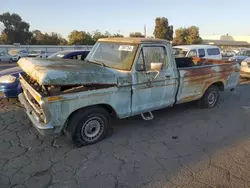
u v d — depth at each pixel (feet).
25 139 12.83
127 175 9.75
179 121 16.24
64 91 10.68
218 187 9.09
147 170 10.15
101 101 11.77
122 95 12.53
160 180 9.45
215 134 14.12
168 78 14.46
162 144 12.67
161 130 14.60
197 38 179.22
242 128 15.14
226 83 19.58
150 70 13.50
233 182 9.40
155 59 13.84
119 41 14.21
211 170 10.22
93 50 15.78
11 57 89.97
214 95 19.36
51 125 10.54
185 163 10.77
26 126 14.60
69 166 10.34
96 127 12.46
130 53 13.11
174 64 14.93
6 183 9.05
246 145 12.66
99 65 13.53
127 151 11.80
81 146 12.12
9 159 10.77
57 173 9.78
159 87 14.12
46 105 10.05
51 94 10.33
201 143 12.88
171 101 15.38
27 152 11.45
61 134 13.35
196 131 14.55
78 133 11.69
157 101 14.49
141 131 14.35
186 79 15.66
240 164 10.73
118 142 12.78
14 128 14.26
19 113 16.92
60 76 10.03
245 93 25.86
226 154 11.65
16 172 9.78
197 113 18.01
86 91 11.11
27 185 8.97
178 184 9.21
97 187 8.96
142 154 11.54
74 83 10.45
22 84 14.12
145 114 14.85
